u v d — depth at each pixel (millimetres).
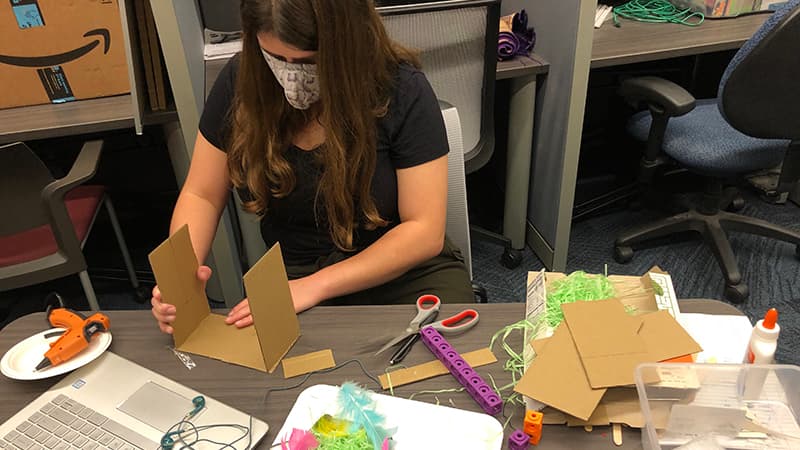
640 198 2428
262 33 906
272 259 802
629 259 2137
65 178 1457
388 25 1446
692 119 1901
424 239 1083
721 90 1602
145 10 1488
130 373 809
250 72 1000
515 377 782
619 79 2453
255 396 782
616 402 722
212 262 1880
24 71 1587
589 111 2656
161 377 803
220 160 1186
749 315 1884
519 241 2238
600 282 881
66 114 1598
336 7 874
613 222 2385
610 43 1873
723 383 712
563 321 804
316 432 703
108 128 1562
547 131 1958
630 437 700
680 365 712
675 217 2127
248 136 1058
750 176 2025
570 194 1947
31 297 2107
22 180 1375
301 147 1077
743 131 1644
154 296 861
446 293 1162
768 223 2070
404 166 1087
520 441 687
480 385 761
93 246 2352
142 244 2357
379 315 912
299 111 1055
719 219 2094
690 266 2119
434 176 1086
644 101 1807
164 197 2438
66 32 1551
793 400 702
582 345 755
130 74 1478
